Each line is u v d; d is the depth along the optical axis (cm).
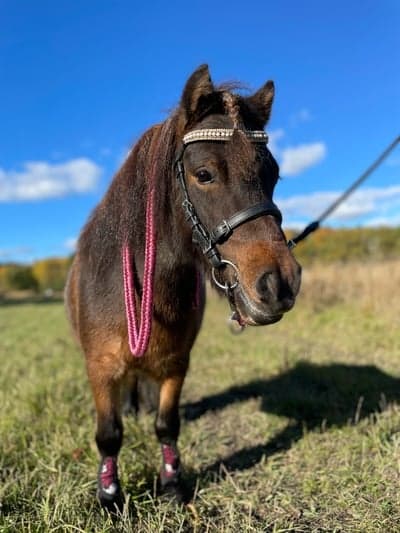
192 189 217
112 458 273
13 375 596
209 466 327
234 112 214
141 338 237
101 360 263
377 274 1066
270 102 240
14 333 1162
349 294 1057
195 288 262
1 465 312
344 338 736
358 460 318
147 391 423
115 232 255
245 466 325
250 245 196
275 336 823
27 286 4922
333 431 367
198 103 216
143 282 242
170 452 287
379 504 262
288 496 279
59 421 386
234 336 848
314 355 634
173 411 286
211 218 208
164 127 243
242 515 262
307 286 1102
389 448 320
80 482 289
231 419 420
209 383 536
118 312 252
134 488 288
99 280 259
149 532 239
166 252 245
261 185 203
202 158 208
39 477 304
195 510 264
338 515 260
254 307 191
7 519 246
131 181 254
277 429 385
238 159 202
